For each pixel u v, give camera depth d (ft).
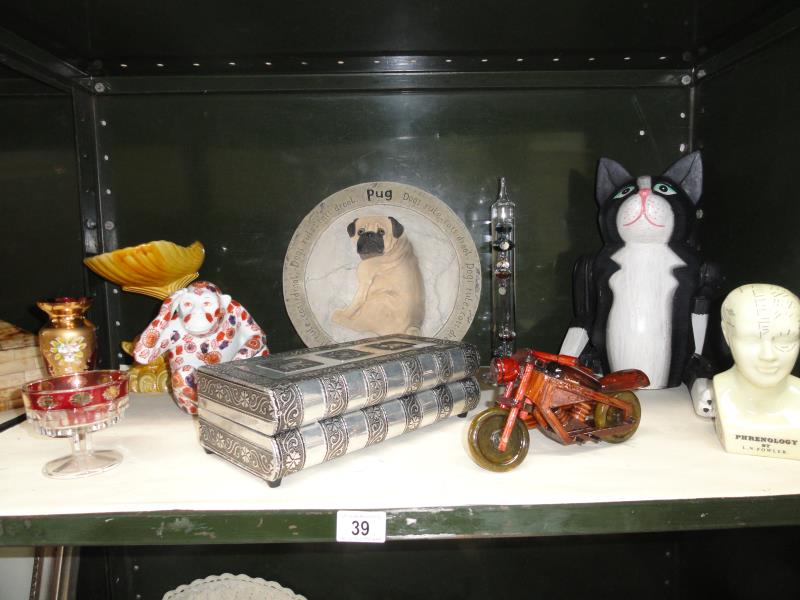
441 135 3.24
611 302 2.76
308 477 1.88
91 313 3.11
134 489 1.81
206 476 1.91
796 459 1.94
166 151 3.22
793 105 2.38
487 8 2.51
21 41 2.62
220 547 3.45
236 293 3.30
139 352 2.45
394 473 1.90
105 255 2.62
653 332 2.66
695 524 1.67
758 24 2.57
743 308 1.92
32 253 2.92
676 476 1.82
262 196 3.26
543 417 2.08
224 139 3.23
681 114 3.26
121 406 2.07
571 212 3.29
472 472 1.90
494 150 3.26
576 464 1.95
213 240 3.27
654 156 3.27
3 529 1.65
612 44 2.91
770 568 2.52
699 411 2.38
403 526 1.66
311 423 1.91
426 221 3.19
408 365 2.18
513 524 1.67
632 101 3.25
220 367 2.11
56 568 2.76
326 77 3.17
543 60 3.09
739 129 2.79
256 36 2.75
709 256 3.10
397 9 2.49
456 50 2.99
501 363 1.97
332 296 3.19
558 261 3.32
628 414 2.12
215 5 2.42
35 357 2.76
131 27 2.61
